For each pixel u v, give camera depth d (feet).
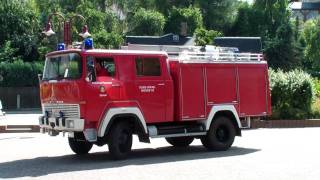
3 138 70.44
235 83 56.80
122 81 48.78
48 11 202.59
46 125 49.85
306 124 88.63
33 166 45.75
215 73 55.31
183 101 52.80
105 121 47.50
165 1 257.34
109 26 224.12
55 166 45.68
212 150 55.21
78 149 53.06
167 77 52.06
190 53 53.88
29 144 62.95
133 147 59.52
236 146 59.16
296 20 254.88
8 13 182.91
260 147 57.93
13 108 160.35
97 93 47.16
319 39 239.30
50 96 49.37
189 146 59.98
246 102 57.57
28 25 184.85
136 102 49.55
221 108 55.36
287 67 230.48
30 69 161.99
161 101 51.42
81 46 49.01
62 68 48.70
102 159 49.70
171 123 53.67
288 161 47.29
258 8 250.98
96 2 232.32
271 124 87.15
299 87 91.35
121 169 43.70
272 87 90.53
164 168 44.11
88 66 47.01
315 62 239.50
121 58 49.06
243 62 57.57
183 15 235.40
